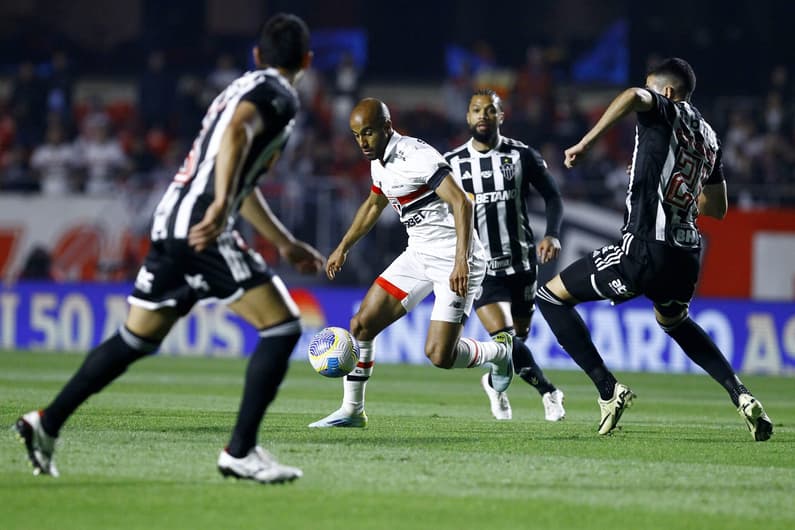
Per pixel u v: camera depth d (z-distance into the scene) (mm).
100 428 24328
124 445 21375
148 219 61656
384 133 25453
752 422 24828
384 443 22844
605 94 84125
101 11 88000
